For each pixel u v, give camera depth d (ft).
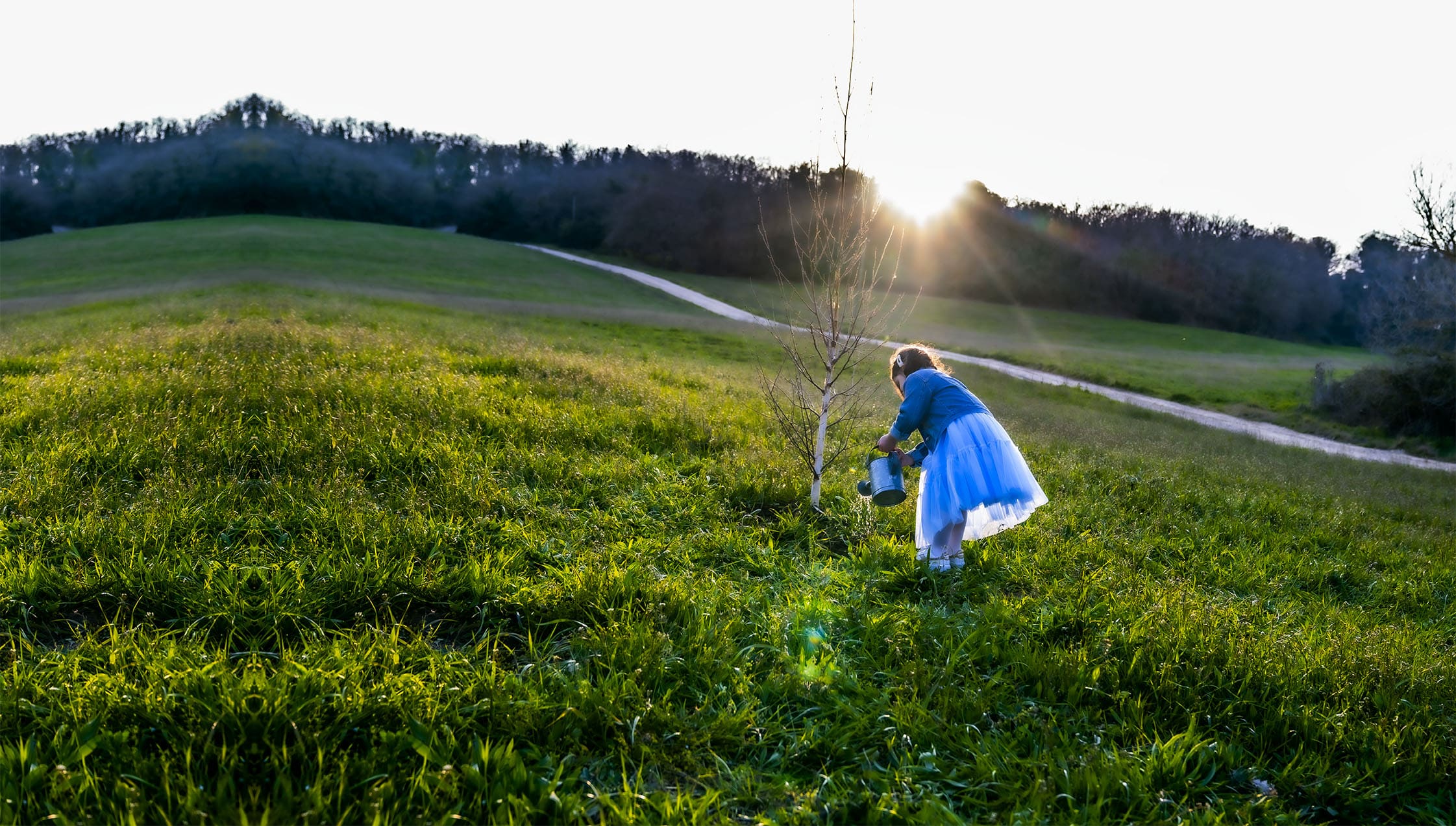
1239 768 10.43
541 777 8.82
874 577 15.97
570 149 373.81
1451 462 80.74
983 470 15.55
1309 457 53.78
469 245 242.17
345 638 11.28
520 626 12.35
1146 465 32.58
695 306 178.50
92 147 335.88
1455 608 18.29
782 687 11.21
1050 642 13.35
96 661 10.27
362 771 8.59
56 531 13.75
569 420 25.13
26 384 25.67
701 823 8.45
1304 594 17.92
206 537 14.21
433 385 27.99
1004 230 267.80
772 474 21.04
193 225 238.48
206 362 29.78
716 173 294.05
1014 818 8.95
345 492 16.52
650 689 10.77
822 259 19.79
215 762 8.64
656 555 15.69
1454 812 9.97
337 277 131.23
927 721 10.70
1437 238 91.30
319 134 369.09
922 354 17.79
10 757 8.28
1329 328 273.95
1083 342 187.42
